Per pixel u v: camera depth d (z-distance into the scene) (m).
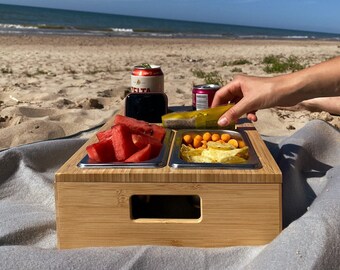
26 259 0.42
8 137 0.97
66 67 2.61
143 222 0.46
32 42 4.67
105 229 0.46
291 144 0.70
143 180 0.45
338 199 0.48
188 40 6.96
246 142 0.58
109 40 5.69
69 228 0.46
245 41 7.95
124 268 0.42
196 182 0.45
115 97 1.52
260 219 0.45
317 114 1.21
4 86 1.75
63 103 1.39
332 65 0.49
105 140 0.51
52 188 0.63
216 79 1.94
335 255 0.40
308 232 0.42
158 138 0.59
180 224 0.46
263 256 0.41
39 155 0.70
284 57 3.58
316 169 0.69
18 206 0.59
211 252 0.44
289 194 0.57
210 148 0.54
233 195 0.45
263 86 0.52
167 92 1.60
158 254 0.44
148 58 3.37
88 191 0.45
